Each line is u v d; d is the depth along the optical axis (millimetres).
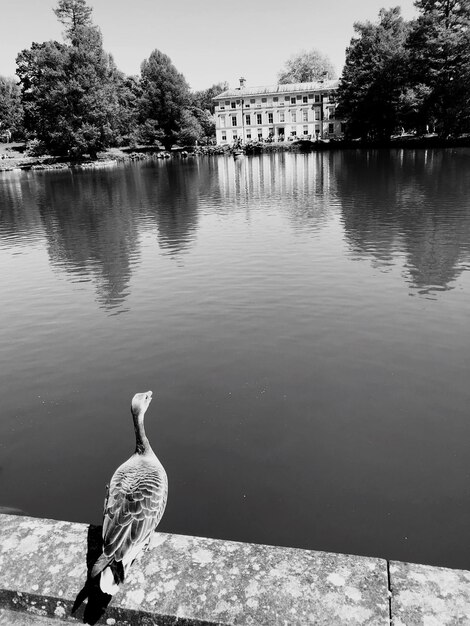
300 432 7227
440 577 3059
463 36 65750
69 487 6340
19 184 53250
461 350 9445
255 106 116000
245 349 9961
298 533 5484
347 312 11570
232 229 22422
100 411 8047
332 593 2986
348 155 71625
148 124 102500
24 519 3670
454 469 6359
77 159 82562
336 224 21906
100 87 79562
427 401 7867
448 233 18672
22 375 9430
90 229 24672
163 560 3262
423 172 40844
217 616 2900
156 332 11070
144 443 3725
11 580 3189
